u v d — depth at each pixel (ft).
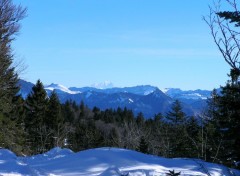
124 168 31.14
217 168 32.40
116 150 37.55
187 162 34.68
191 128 108.78
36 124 160.86
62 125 170.09
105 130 221.46
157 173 28.68
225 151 45.91
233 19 17.24
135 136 131.34
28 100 164.25
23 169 30.71
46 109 167.12
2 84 89.15
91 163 33.58
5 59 84.79
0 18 81.15
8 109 101.14
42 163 36.17
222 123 43.50
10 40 84.28
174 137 127.65
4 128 99.19
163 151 122.42
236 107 28.73
